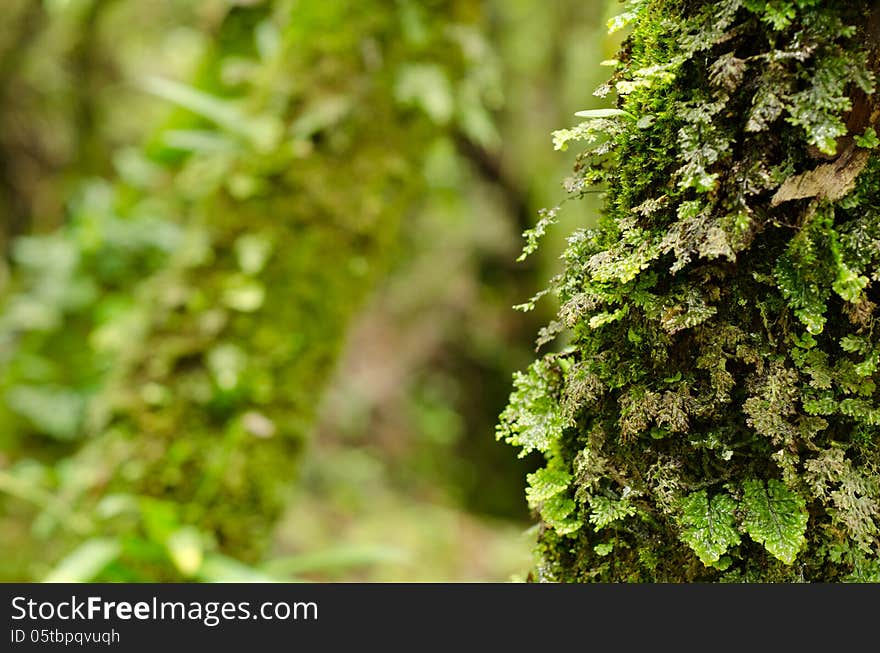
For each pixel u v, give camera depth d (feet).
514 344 14.83
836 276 1.81
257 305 5.01
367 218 5.36
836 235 1.82
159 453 4.87
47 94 11.79
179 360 4.96
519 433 2.18
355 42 5.26
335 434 13.89
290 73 5.27
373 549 5.06
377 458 13.91
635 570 2.11
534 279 13.82
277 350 5.08
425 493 13.62
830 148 1.68
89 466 5.02
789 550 1.83
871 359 1.86
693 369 1.98
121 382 5.03
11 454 7.72
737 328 1.94
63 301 8.00
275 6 6.26
